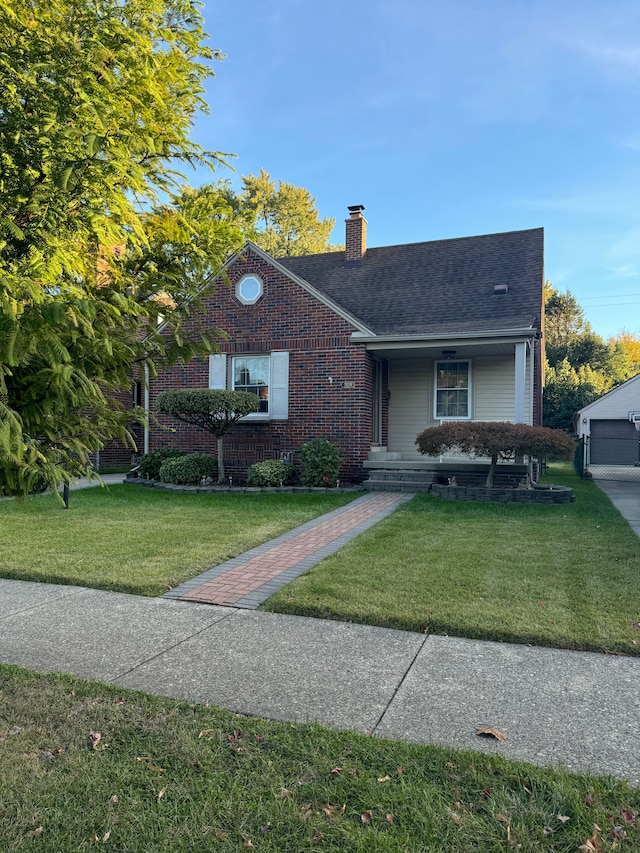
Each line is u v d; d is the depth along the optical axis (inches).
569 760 107.9
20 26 103.3
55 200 103.7
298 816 91.8
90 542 295.4
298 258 768.3
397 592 211.8
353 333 522.0
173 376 583.5
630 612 190.4
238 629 181.5
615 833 87.3
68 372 87.5
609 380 1750.7
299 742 113.3
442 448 434.0
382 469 517.7
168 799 96.8
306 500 444.1
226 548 283.1
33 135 102.2
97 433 113.3
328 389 532.1
